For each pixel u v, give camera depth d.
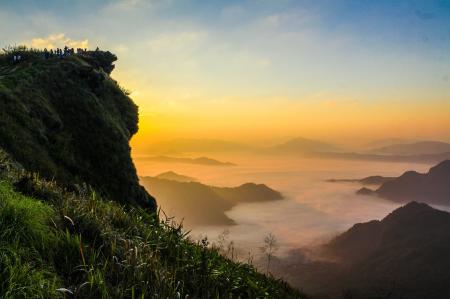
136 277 6.63
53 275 5.77
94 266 6.46
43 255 6.18
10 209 6.39
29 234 6.29
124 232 8.34
